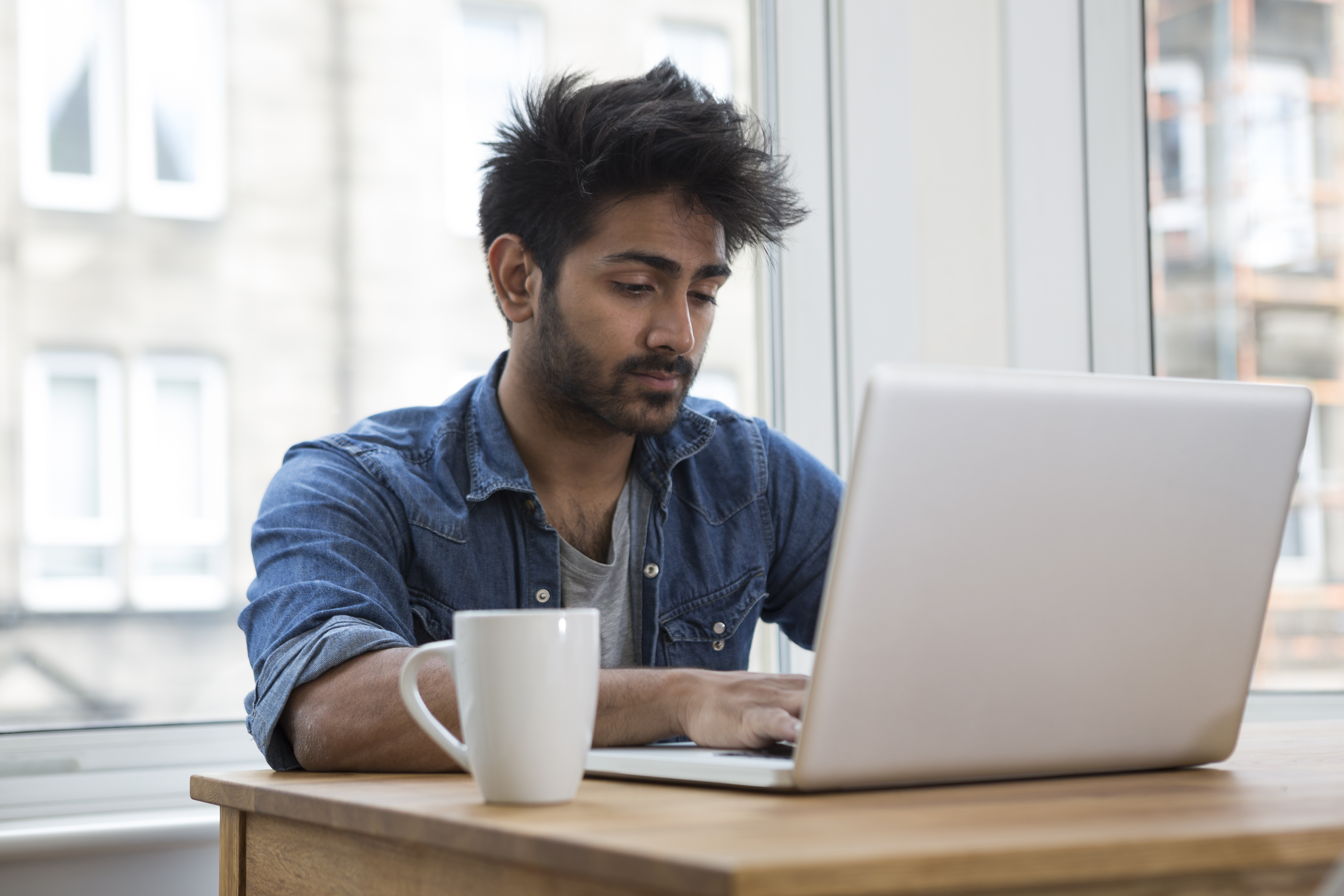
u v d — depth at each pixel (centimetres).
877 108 207
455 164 209
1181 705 84
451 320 208
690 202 130
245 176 198
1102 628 80
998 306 212
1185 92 224
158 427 192
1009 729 78
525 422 143
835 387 206
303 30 201
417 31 207
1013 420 75
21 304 185
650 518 148
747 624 152
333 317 202
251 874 94
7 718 180
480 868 68
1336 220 227
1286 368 225
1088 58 219
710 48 218
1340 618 216
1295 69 227
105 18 190
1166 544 81
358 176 204
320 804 80
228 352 196
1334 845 62
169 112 194
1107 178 219
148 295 192
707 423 153
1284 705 212
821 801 72
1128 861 57
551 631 73
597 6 214
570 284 132
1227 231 224
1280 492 85
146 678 189
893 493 72
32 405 185
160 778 172
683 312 132
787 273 207
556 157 132
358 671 101
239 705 193
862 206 206
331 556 119
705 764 79
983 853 55
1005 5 215
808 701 72
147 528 190
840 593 72
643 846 57
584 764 75
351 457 137
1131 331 218
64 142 188
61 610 184
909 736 75
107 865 149
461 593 136
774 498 159
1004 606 76
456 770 96
